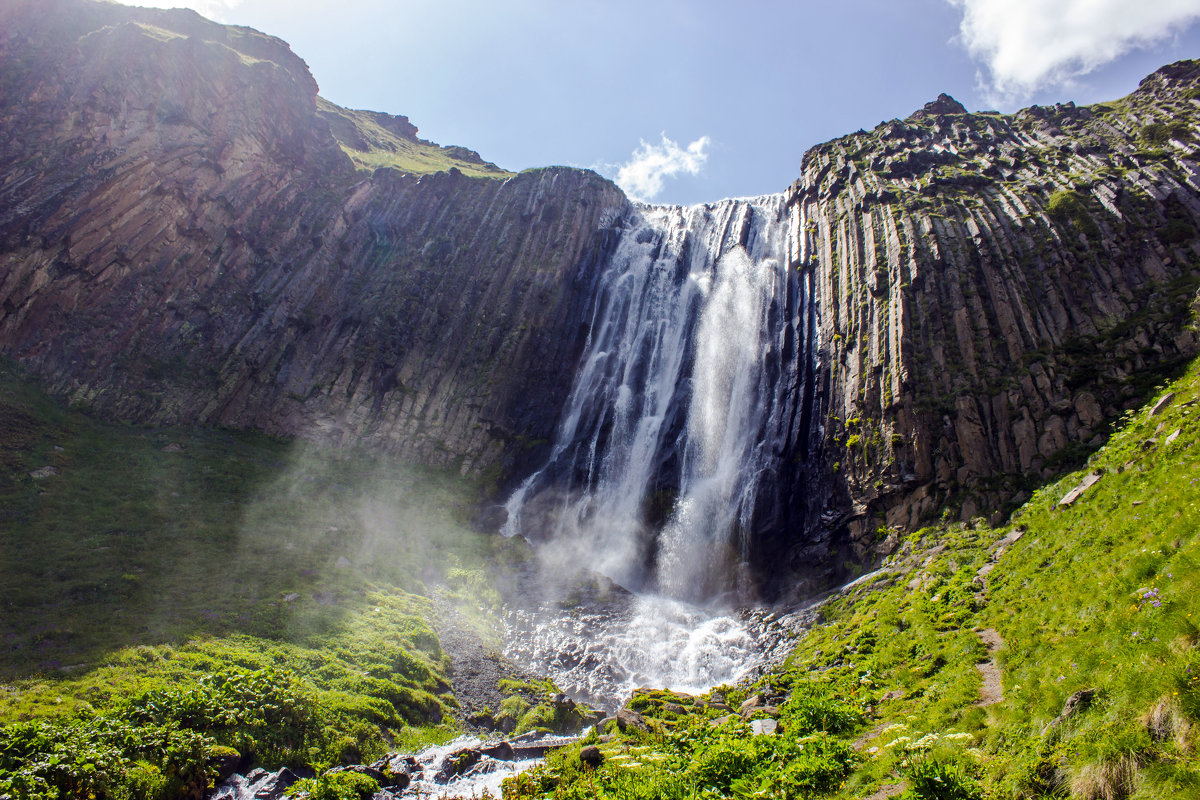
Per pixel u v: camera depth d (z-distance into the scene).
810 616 27.84
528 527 40.00
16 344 37.72
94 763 12.94
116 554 25.89
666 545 37.97
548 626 29.28
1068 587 14.22
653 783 10.76
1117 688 8.12
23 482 29.62
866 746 12.10
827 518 33.97
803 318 43.53
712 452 41.47
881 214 43.97
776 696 18.89
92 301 40.66
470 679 23.95
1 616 20.39
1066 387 30.52
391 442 43.72
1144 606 9.90
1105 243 35.34
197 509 31.70
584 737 17.77
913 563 27.11
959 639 16.11
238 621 22.70
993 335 34.69
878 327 37.72
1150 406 24.20
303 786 14.36
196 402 41.06
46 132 43.56
